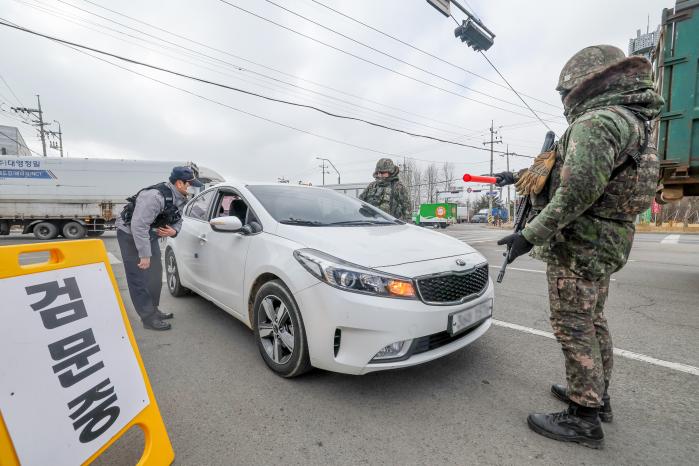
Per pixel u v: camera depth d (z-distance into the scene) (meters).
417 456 1.66
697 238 16.48
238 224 2.70
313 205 3.21
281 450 1.70
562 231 1.69
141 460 1.47
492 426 1.88
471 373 2.44
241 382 2.35
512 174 2.38
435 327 2.05
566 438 1.73
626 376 2.41
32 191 14.12
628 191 1.58
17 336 1.12
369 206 3.71
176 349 2.88
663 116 3.98
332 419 1.94
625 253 1.67
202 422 1.92
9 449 1.05
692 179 4.05
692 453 1.66
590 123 1.51
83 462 1.23
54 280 1.28
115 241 13.62
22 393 1.11
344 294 1.99
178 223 3.51
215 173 16.11
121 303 1.53
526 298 4.53
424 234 2.90
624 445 1.73
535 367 2.53
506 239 1.78
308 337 2.12
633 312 3.90
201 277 3.54
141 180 14.98
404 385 2.29
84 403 1.28
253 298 2.69
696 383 2.31
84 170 14.51
